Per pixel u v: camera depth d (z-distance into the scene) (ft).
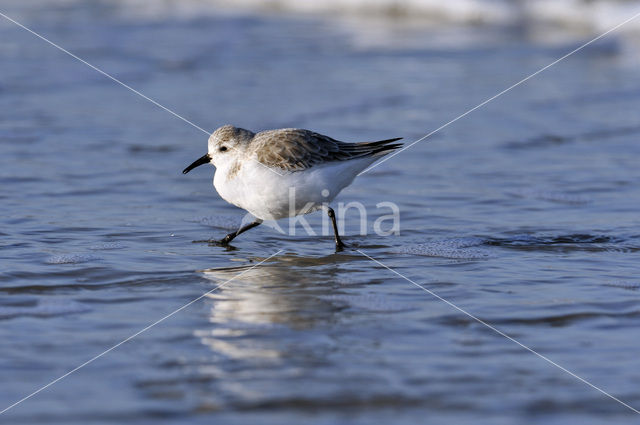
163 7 144.56
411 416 26.23
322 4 143.43
